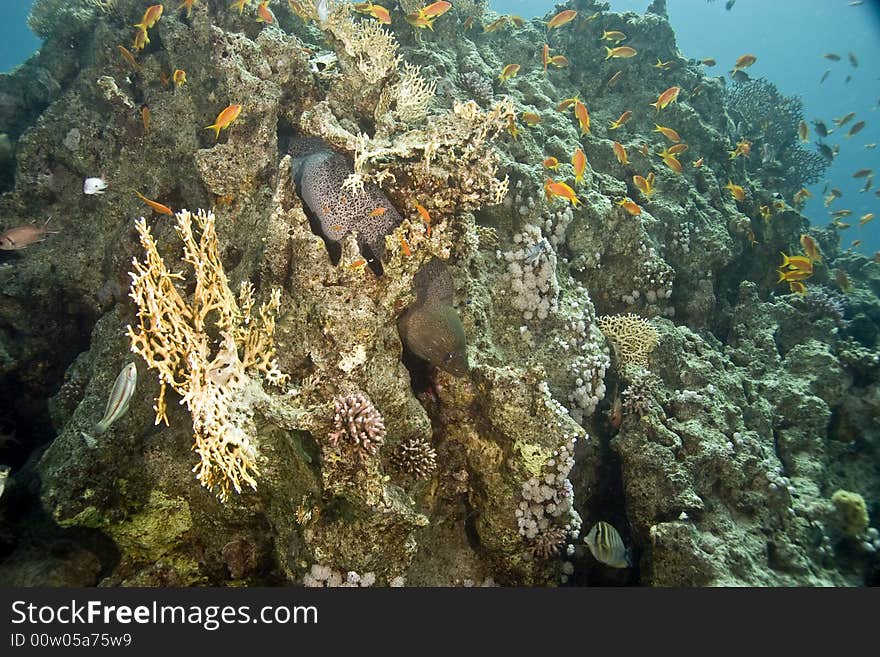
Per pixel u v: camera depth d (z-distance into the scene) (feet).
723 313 7.66
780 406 6.30
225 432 3.31
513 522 4.26
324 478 3.54
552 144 6.99
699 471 4.99
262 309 3.82
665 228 7.23
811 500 5.28
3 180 6.40
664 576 4.40
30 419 5.79
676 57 9.30
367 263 4.12
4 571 4.00
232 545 4.16
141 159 5.68
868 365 6.49
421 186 4.14
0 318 5.60
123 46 6.11
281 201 4.15
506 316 5.28
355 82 5.29
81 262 5.71
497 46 9.12
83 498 4.01
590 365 5.27
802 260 6.70
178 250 5.06
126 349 4.81
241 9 6.12
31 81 6.74
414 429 4.18
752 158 10.34
